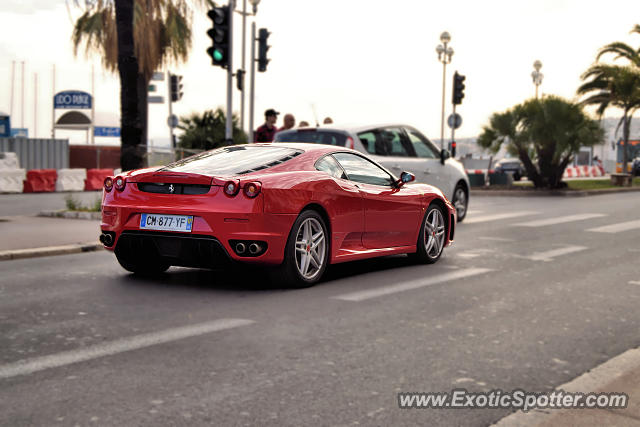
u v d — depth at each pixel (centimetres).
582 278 718
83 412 317
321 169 675
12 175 2372
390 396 347
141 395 341
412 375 381
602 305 582
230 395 343
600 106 3538
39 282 662
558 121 2462
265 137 1467
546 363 409
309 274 653
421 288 651
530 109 2547
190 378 368
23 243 909
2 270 738
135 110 1373
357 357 414
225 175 612
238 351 422
